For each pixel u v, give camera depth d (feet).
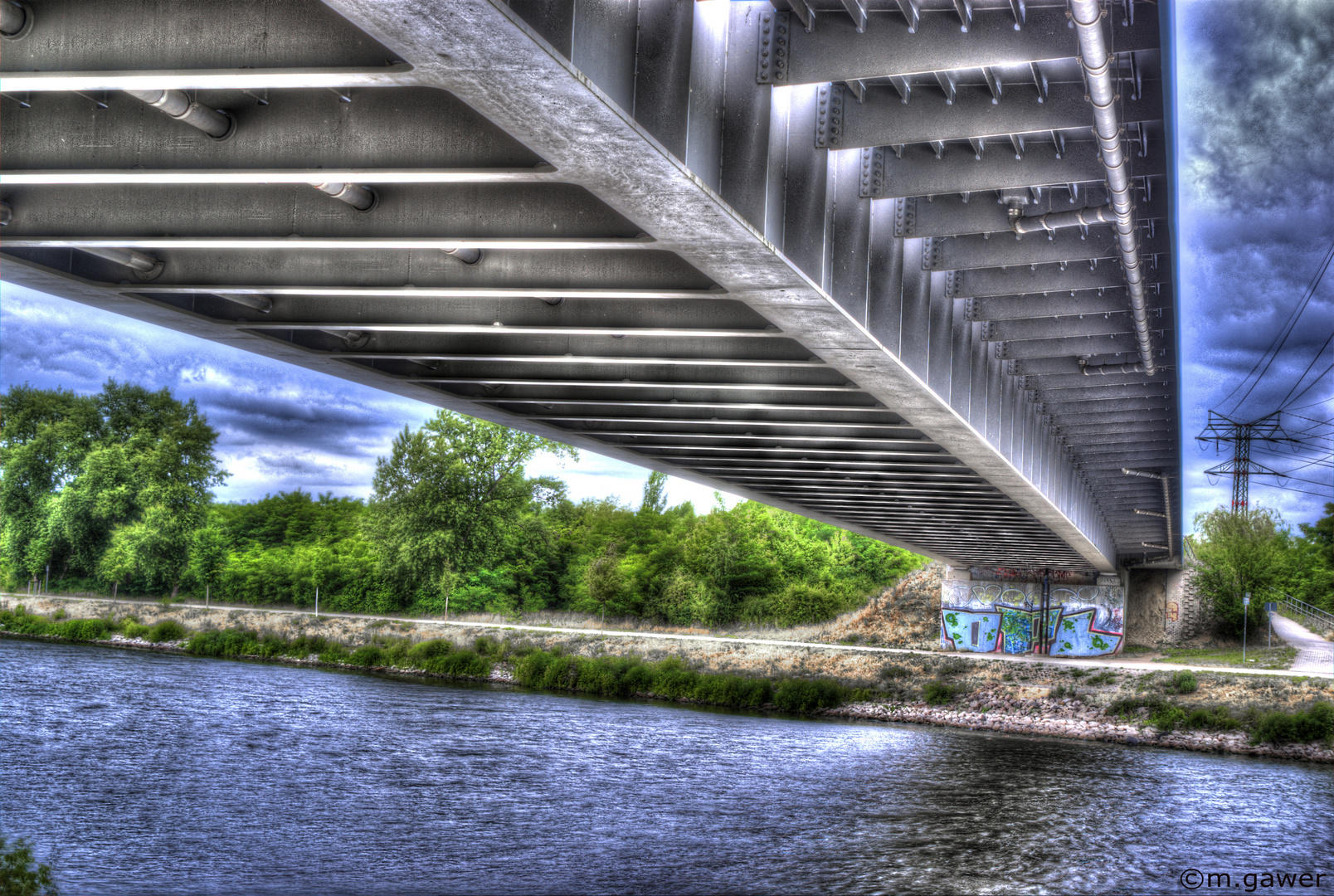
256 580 305.53
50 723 129.49
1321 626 285.23
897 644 263.08
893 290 54.39
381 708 158.71
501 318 55.88
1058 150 44.16
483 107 29.27
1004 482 90.68
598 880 75.97
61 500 296.30
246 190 42.16
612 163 32.94
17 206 43.93
